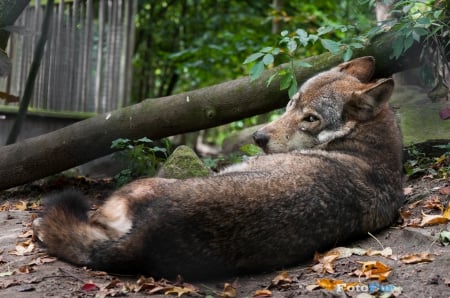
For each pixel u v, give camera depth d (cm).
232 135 1173
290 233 514
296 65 787
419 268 494
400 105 956
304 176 544
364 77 718
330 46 743
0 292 486
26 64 1163
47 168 900
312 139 667
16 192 962
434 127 881
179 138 1948
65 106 1183
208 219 484
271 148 677
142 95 1992
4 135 1148
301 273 515
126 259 494
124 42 1210
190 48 1752
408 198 700
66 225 536
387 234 593
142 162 892
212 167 925
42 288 490
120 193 559
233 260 496
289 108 700
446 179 738
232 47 1628
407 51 833
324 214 536
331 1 1708
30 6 1155
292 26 1594
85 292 479
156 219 482
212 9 1942
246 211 496
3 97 868
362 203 572
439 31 796
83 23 1185
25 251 588
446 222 589
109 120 900
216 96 882
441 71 860
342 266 521
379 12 979
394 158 643
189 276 494
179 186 505
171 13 1953
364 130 647
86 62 1191
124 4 1206
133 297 468
